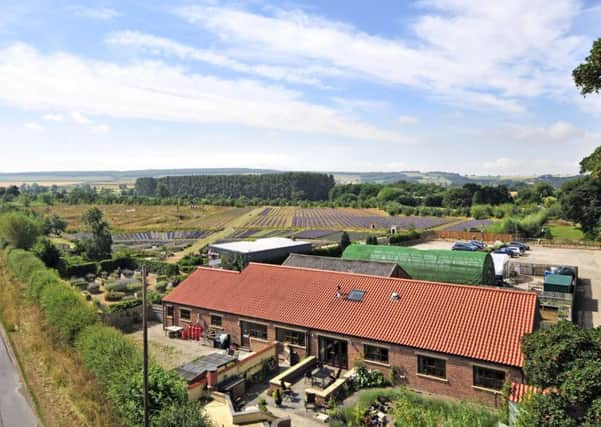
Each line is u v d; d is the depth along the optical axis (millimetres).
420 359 29062
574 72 18844
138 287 65312
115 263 80875
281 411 27047
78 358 32062
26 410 28391
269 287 39375
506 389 24062
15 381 32750
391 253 55656
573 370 15836
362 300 34625
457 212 174750
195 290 42406
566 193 116188
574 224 123500
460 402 26047
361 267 45625
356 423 24234
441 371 28344
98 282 70312
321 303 35594
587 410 15352
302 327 33750
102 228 88500
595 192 107188
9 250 81812
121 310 45969
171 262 85812
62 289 43250
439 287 33688
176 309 41969
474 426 22359
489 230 112125
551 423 15867
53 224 137125
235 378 30344
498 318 29219
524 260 78000
